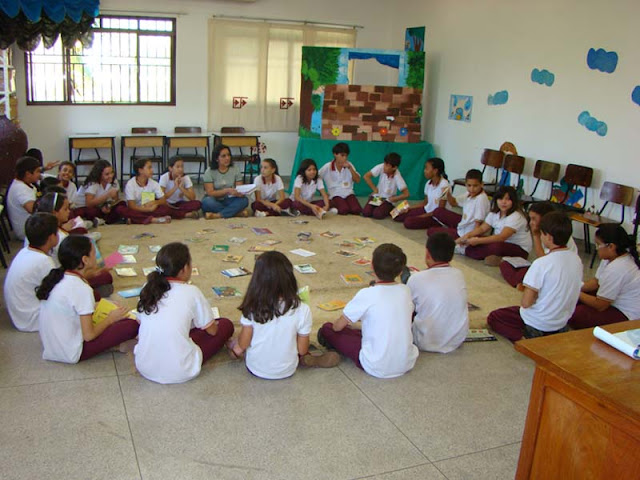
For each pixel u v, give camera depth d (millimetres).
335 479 2412
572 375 1688
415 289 3523
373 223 6680
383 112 8844
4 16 6156
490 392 3158
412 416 2895
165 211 6250
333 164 7129
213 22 9547
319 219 6648
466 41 8586
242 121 10109
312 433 2711
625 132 6203
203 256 5043
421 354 3537
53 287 3107
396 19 10469
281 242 5602
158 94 9711
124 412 2795
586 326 3748
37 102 9000
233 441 2619
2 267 4695
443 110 9266
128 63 9430
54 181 5531
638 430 1540
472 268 5242
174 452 2523
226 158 6543
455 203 6551
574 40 6727
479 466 2545
